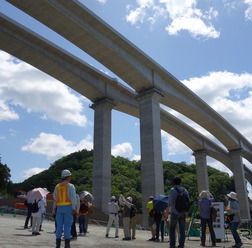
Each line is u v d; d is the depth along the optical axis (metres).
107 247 7.99
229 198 9.55
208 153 63.56
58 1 25.25
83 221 12.38
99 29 28.52
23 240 8.24
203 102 44.16
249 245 10.38
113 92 39.44
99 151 36.19
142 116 33.94
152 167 31.12
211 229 9.62
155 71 35.38
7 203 30.34
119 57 30.61
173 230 7.69
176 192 7.75
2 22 27.45
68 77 34.78
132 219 11.89
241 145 59.41
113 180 86.69
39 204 10.48
